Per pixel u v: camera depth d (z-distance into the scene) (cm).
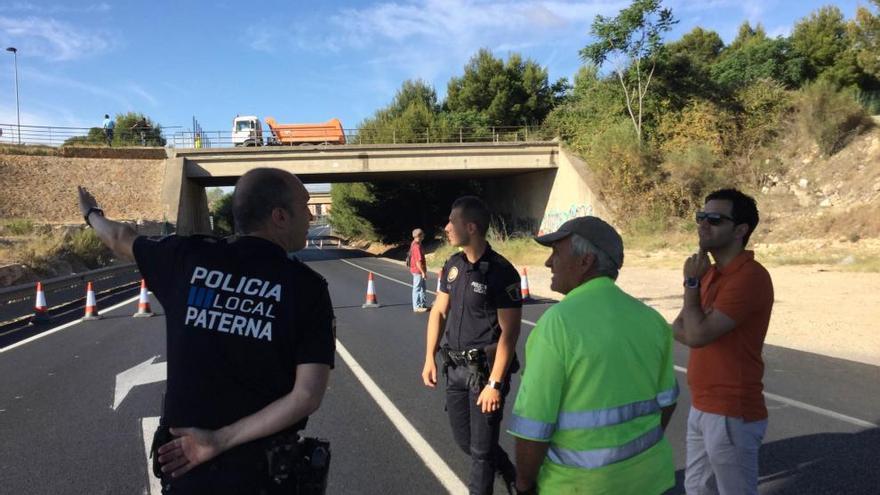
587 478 217
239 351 203
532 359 222
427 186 4766
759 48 4725
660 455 231
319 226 11269
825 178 2920
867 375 739
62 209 3297
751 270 296
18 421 600
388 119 5166
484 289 372
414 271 1359
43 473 469
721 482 298
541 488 225
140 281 2236
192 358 205
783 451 496
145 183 3662
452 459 494
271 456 203
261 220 223
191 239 228
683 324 300
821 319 1124
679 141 3281
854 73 4544
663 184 3169
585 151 3606
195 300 210
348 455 503
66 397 686
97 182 3597
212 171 3741
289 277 212
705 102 3359
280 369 206
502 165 3703
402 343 985
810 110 3159
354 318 1256
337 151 3669
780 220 2742
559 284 244
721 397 296
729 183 3114
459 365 381
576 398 218
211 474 200
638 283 1777
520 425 217
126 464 488
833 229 2439
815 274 1761
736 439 293
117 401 669
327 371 210
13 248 2011
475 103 5444
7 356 923
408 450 514
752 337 296
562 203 3647
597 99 3781
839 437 525
